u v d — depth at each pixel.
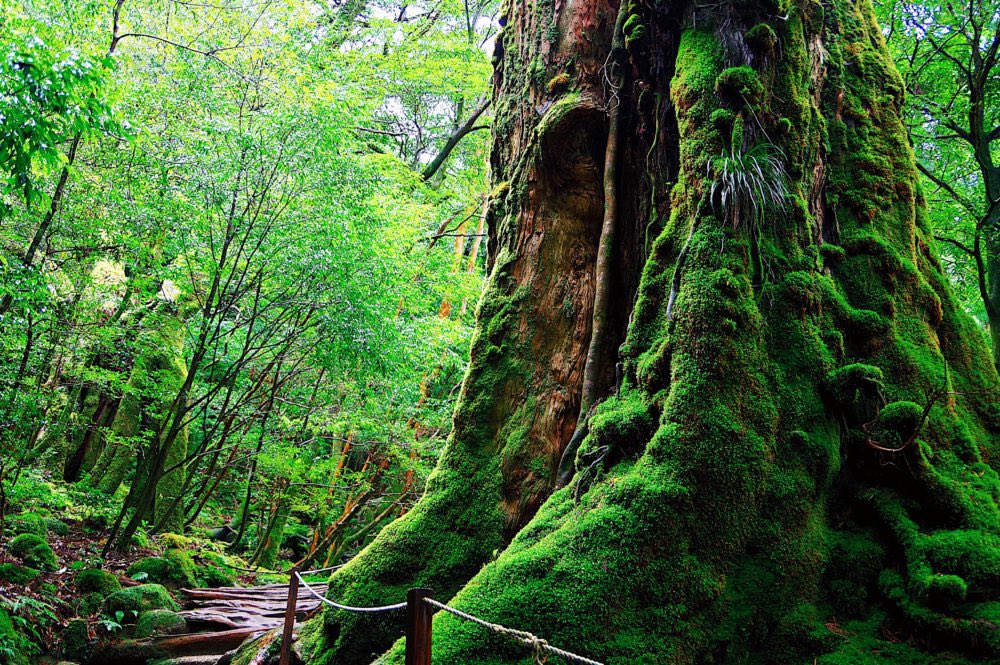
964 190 11.32
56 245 8.84
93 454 12.80
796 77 4.50
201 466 15.62
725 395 3.77
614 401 4.51
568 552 3.65
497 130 5.96
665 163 4.87
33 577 7.32
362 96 11.60
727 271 3.93
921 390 4.11
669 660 3.34
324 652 4.70
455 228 18.12
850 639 3.40
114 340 9.88
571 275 5.33
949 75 10.48
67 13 7.69
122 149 8.47
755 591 3.58
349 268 9.89
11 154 4.63
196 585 9.71
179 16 11.74
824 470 3.81
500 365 5.31
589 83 5.48
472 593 3.66
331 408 14.22
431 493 5.14
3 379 7.70
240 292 10.24
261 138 8.72
